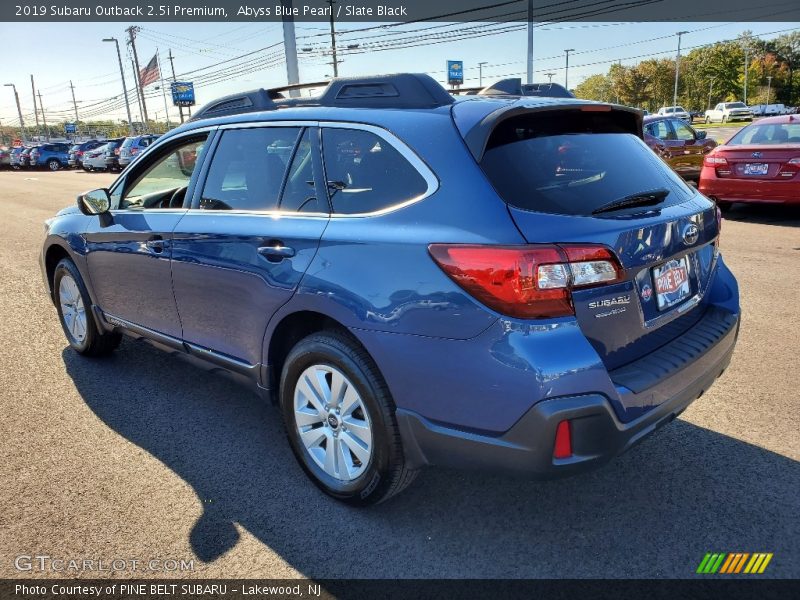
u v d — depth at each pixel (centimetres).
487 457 237
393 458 265
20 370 471
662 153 1386
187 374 460
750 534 267
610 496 297
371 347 256
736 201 987
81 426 380
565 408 219
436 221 242
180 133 383
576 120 283
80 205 410
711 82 10950
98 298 447
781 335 489
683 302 280
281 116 320
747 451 331
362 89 297
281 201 310
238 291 319
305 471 307
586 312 229
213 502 300
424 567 254
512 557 259
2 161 4328
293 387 303
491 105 262
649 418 240
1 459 341
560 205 238
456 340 233
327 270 271
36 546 270
